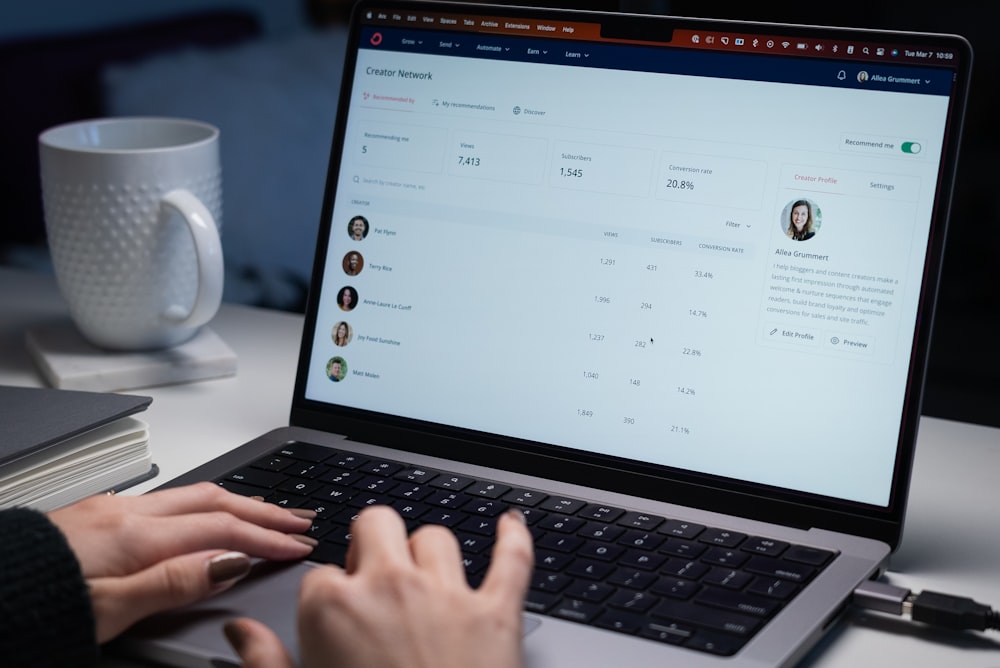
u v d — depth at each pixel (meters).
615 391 0.79
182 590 0.60
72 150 0.97
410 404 0.85
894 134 0.74
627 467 0.78
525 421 0.81
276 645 0.54
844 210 0.74
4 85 1.57
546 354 0.81
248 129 1.52
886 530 0.71
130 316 1.02
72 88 1.57
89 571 0.62
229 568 0.62
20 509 0.64
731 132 0.78
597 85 0.82
